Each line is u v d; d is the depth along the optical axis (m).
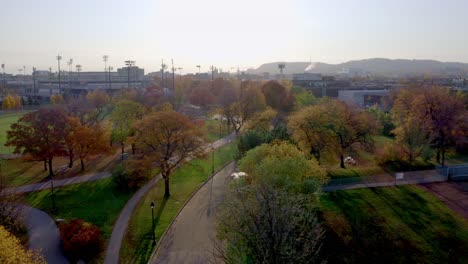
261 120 74.56
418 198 43.88
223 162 65.69
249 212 25.86
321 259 32.88
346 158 63.34
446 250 34.09
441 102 60.59
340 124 57.06
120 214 43.94
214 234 37.97
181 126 50.41
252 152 42.47
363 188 46.88
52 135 57.38
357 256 33.62
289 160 37.44
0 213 37.09
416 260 32.94
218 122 104.25
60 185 53.97
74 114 83.94
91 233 35.78
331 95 142.88
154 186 53.66
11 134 56.44
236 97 92.88
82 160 61.53
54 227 39.94
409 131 56.50
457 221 38.41
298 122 56.12
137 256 34.31
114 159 68.56
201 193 50.34
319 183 39.69
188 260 33.31
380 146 71.06
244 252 27.62
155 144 50.12
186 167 61.78
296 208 27.25
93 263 33.19
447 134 59.44
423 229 37.12
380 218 39.09
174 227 39.94
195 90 126.75
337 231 36.53
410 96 73.25
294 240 27.05
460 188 46.97
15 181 55.72
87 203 47.22
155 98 101.06
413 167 54.19
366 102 127.88
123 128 70.44
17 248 25.42
